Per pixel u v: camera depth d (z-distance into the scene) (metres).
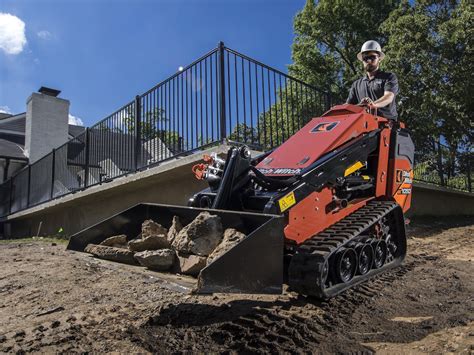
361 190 4.41
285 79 7.54
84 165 11.05
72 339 2.79
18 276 4.89
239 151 3.75
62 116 22.52
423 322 3.07
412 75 13.73
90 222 11.07
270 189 3.73
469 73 13.14
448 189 12.32
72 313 3.38
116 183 8.48
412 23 14.08
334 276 3.52
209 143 6.32
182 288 2.93
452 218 11.61
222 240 3.22
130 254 3.67
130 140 8.79
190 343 2.67
